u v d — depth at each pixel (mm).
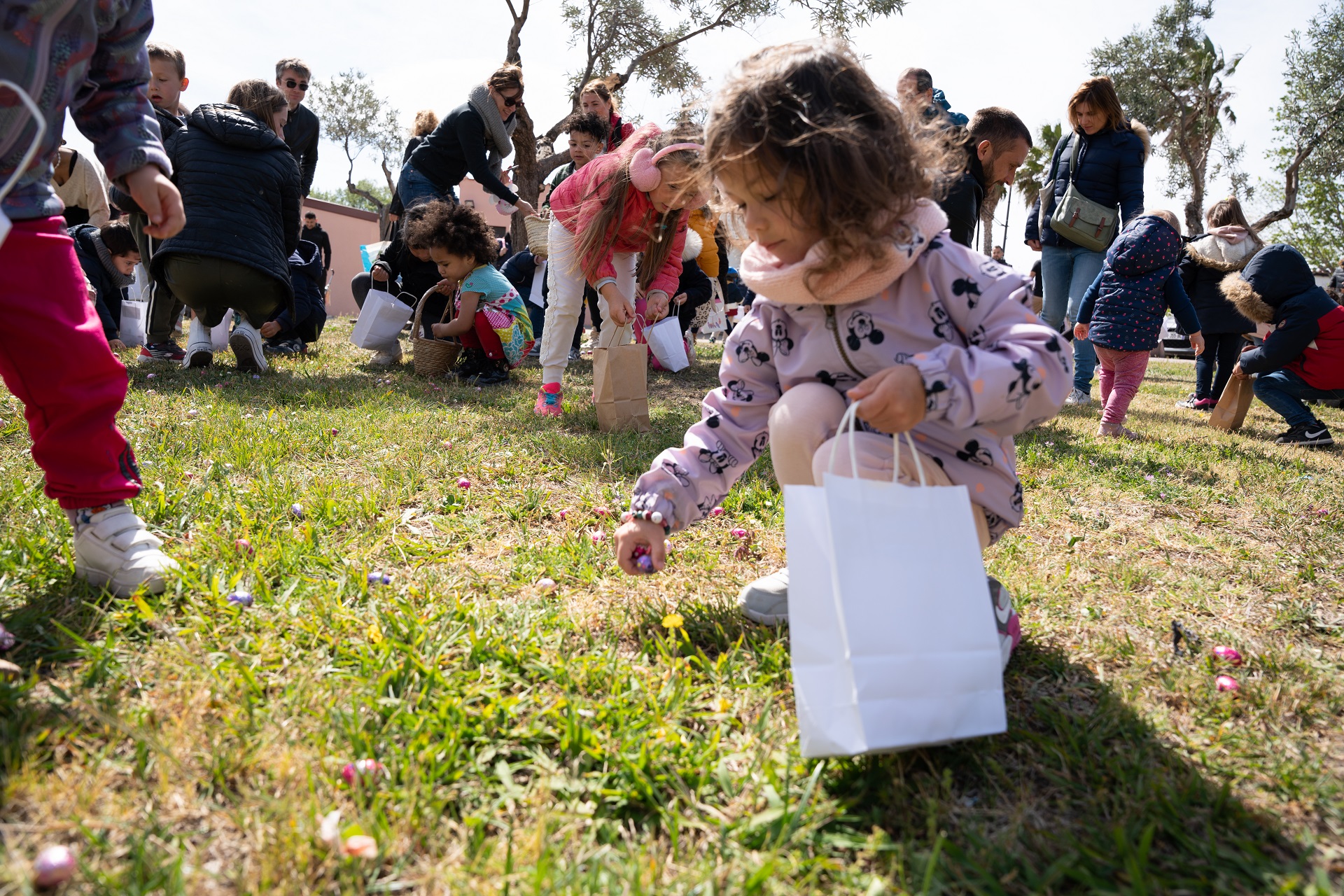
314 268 6371
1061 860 1071
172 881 979
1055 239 5887
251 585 1820
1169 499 3100
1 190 1358
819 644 1134
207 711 1338
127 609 1644
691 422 3996
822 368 1524
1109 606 2000
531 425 3691
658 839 1151
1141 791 1223
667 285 3816
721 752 1334
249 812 1110
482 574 1998
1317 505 3043
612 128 5934
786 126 1218
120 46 1690
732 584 2033
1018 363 1264
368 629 1623
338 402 4086
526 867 1055
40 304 1594
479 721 1375
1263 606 2061
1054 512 2838
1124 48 24328
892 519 1166
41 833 1048
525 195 11492
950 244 1431
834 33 1342
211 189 4410
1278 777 1292
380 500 2484
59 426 1675
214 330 5867
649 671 1559
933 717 1137
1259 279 4816
